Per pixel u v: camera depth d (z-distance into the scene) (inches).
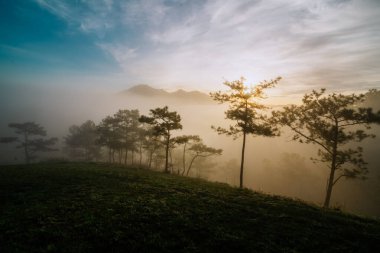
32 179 971.9
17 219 535.2
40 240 439.5
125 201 688.4
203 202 724.0
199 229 514.3
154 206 652.7
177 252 417.1
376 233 553.0
